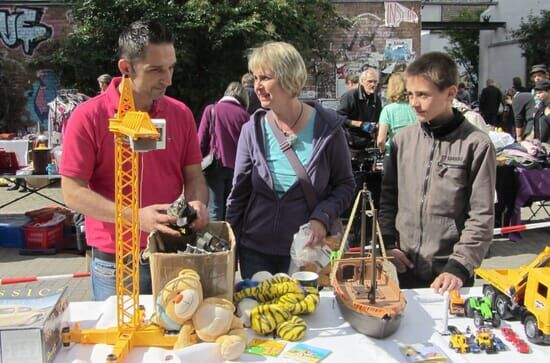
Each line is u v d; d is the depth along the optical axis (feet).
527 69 60.59
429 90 6.96
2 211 24.39
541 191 18.99
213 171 15.80
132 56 6.57
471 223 6.79
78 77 36.01
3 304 5.20
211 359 4.87
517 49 63.98
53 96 38.73
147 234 7.12
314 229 7.18
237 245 8.18
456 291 6.21
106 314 5.70
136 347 5.18
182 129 7.68
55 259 17.89
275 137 7.66
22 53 38.65
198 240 5.65
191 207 5.82
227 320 4.99
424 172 7.39
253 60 7.29
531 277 5.46
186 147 7.84
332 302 6.31
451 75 6.93
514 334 5.47
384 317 5.26
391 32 41.86
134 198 4.95
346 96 19.47
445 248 7.28
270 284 5.88
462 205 7.19
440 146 7.27
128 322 5.31
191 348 4.79
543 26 57.82
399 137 7.86
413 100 7.14
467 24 66.54
